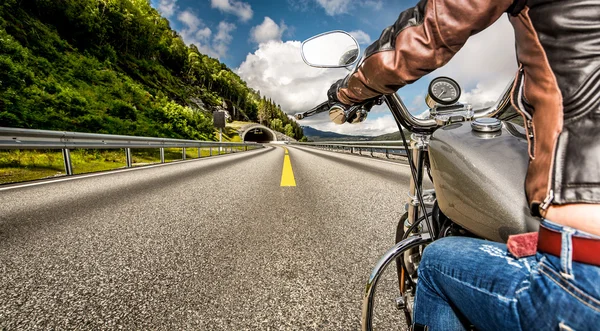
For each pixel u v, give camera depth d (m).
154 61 75.62
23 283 1.62
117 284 1.64
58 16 41.28
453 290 0.70
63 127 13.19
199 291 1.59
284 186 5.11
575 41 0.48
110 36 55.38
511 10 0.59
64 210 3.17
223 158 13.42
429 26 0.65
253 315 1.40
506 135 0.81
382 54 0.76
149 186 4.80
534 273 0.53
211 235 2.49
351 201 3.90
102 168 8.07
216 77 120.88
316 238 2.45
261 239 2.41
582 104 0.47
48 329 1.25
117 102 22.64
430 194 1.25
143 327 1.29
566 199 0.48
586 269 0.44
